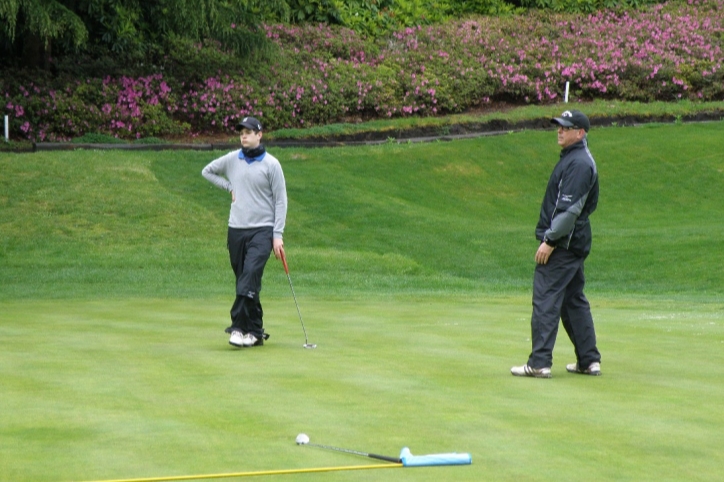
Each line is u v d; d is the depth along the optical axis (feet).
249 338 55.57
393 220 144.36
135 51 203.00
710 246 128.67
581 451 32.78
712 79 229.25
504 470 30.40
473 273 123.95
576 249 47.52
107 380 44.27
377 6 246.88
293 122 199.93
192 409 38.37
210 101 194.90
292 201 149.59
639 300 92.89
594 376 47.34
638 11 266.36
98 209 138.21
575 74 225.15
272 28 224.33
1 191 141.18
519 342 58.13
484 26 247.09
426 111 212.02
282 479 29.14
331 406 39.24
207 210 142.72
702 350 55.77
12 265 115.24
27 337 58.75
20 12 181.27
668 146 191.01
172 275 109.91
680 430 35.78
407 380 45.09
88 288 96.84
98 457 31.27
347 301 86.12
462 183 172.35
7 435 34.01
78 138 182.39
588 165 47.26
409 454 30.76
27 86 189.67
